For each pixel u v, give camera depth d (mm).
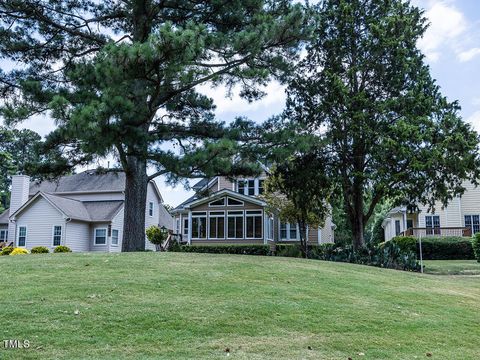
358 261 17172
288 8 13734
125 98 11164
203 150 11711
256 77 14633
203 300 6773
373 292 8492
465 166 16328
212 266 9547
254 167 13812
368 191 20422
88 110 10289
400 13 19031
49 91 13055
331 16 19078
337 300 7516
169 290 7250
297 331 5805
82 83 12828
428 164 16062
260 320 6062
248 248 25766
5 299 6344
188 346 5070
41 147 12359
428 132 16719
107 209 29812
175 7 13812
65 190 32031
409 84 18562
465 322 7098
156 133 14102
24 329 5227
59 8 14656
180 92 14406
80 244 28219
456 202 30344
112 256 10758
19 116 12797
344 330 6012
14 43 14406
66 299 6461
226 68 14133
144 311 6055
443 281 11727
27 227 27797
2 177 42938
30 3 14117
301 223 21484
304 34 12992
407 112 17625
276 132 13938
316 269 10453
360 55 18703
